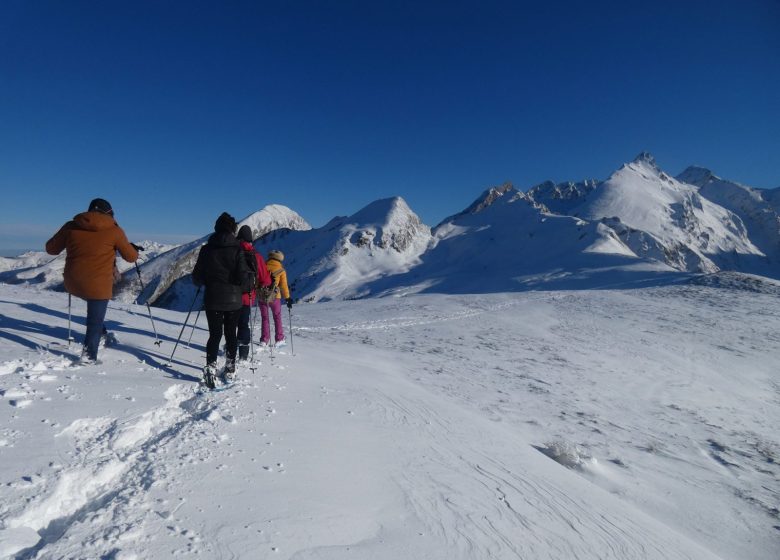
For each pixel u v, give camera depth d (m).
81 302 10.97
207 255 4.88
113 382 4.31
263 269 6.82
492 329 19.70
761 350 18.34
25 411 3.28
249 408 4.28
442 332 18.39
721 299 30.36
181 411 4.02
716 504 6.12
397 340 15.80
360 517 2.81
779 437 9.74
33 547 2.06
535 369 12.88
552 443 6.63
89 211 4.93
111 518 2.28
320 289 145.62
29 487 2.38
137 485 2.64
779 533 5.57
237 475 2.94
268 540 2.34
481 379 10.86
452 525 3.01
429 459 4.11
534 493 3.97
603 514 4.02
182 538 2.22
